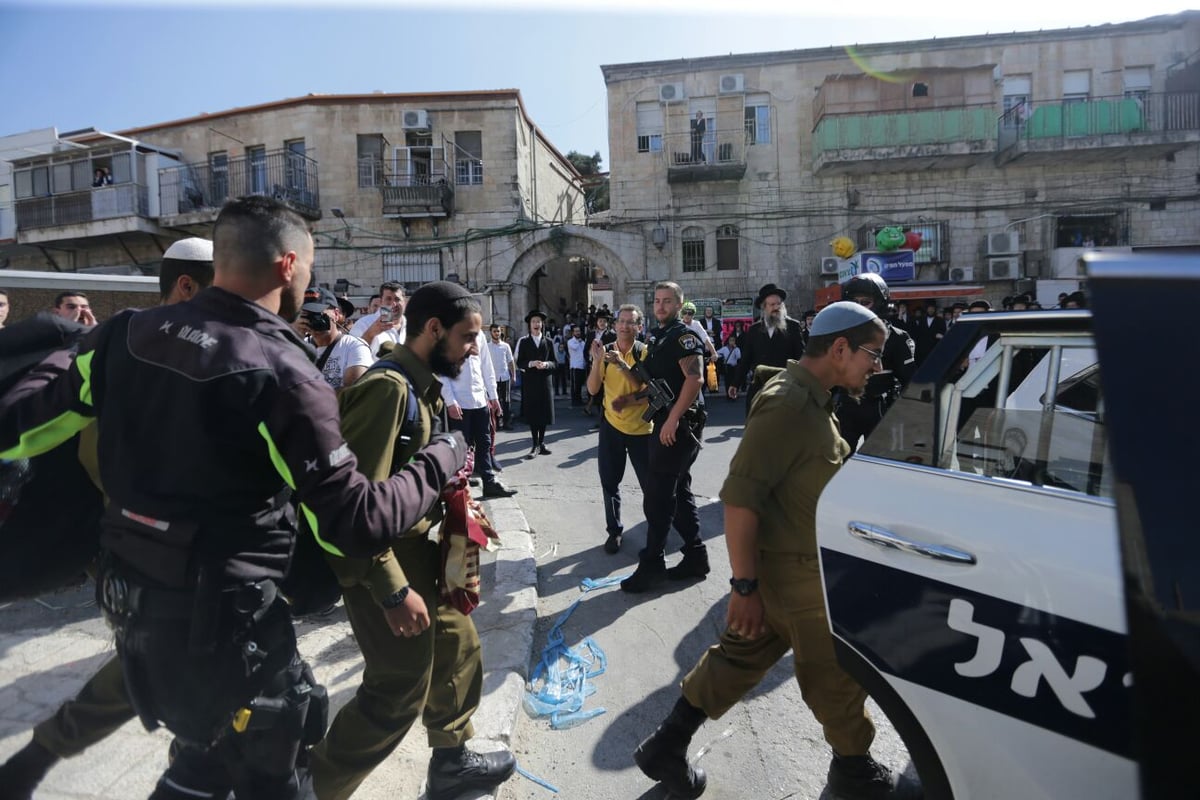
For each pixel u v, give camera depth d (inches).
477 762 90.7
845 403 161.5
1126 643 46.9
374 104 821.9
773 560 83.6
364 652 78.8
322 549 73.9
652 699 118.9
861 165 749.3
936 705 62.6
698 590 162.6
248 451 59.5
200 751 65.4
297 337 65.4
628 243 798.5
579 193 1216.8
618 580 170.9
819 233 783.7
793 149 783.7
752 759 102.6
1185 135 700.0
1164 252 47.9
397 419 74.6
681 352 157.2
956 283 753.0
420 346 80.4
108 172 840.9
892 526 67.9
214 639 58.7
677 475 159.9
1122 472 44.8
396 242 828.6
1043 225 760.3
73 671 116.3
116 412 60.5
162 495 58.7
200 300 62.4
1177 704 41.1
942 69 735.7
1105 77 757.9
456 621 89.5
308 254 69.8
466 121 823.7
